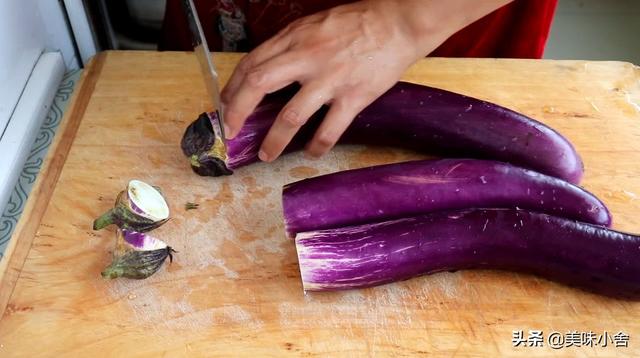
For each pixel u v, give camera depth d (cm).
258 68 45
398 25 46
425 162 47
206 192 49
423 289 44
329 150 52
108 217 45
